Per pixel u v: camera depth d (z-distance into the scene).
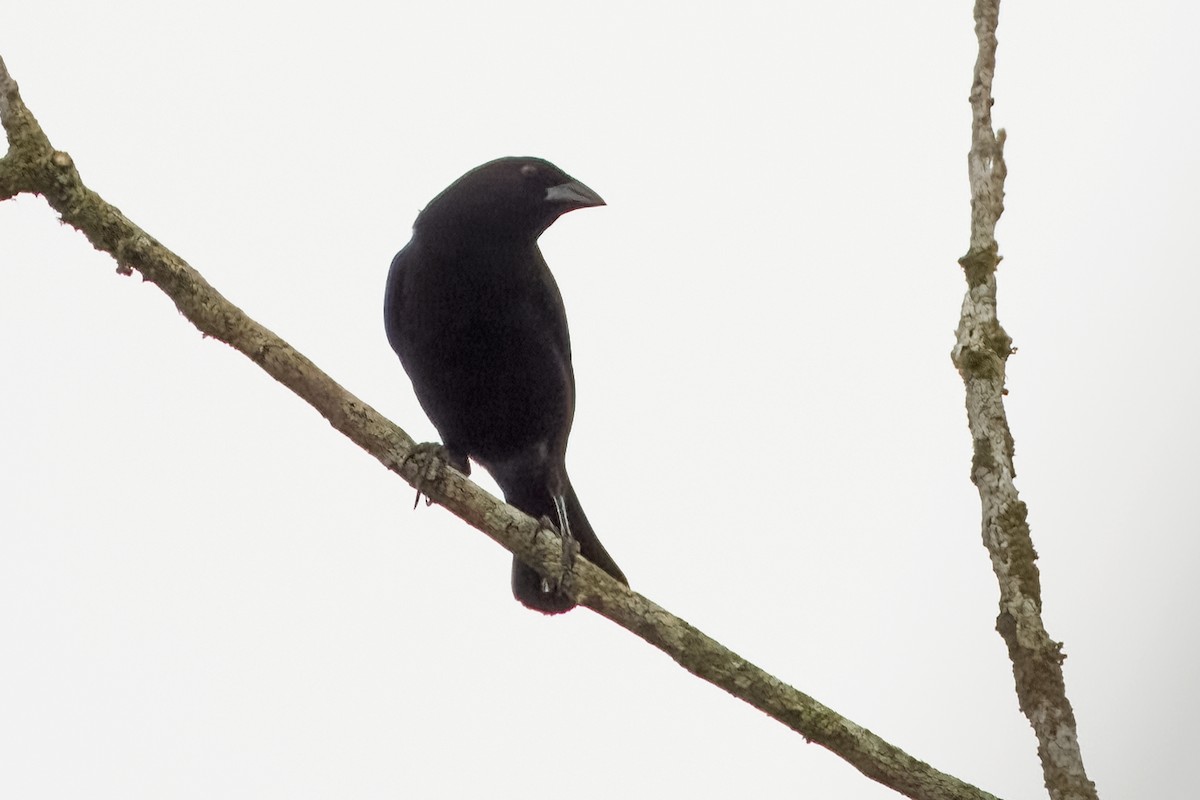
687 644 7.25
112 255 6.96
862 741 6.82
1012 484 5.64
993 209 5.93
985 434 5.70
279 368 7.40
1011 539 5.59
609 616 7.57
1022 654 5.45
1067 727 5.34
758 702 7.02
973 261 5.93
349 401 7.79
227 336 7.25
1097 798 5.25
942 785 6.82
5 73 6.77
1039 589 5.53
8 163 6.74
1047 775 5.32
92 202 6.84
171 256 7.05
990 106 5.96
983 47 5.97
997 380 5.77
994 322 5.83
